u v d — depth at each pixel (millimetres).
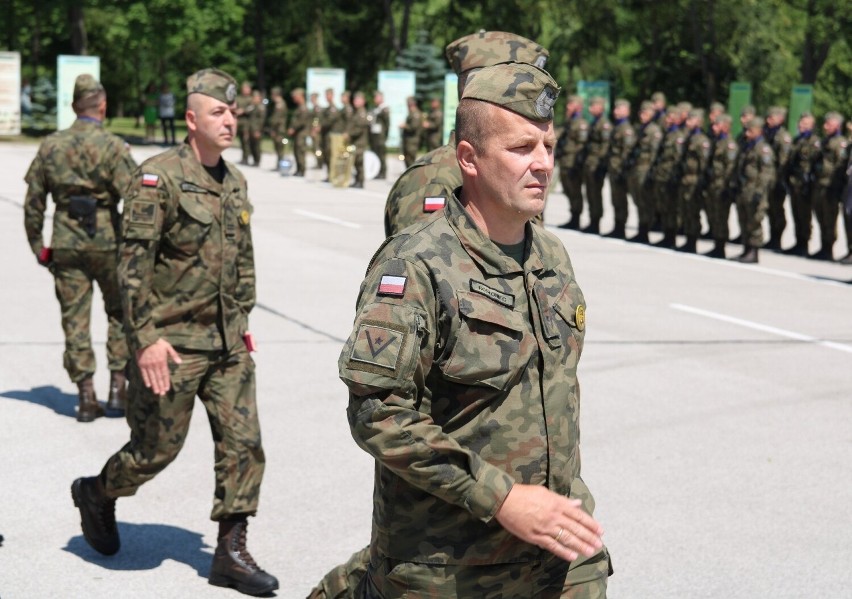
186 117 4961
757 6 50156
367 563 3537
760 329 11516
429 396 2791
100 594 4969
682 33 52125
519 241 2902
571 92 53406
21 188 23344
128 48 50375
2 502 6051
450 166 4305
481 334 2771
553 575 2957
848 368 9859
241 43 63656
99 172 7387
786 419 8141
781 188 18656
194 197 4867
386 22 60625
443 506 2826
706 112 48344
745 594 5215
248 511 4996
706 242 20188
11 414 7648
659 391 8797
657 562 5547
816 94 58688
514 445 2818
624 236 19969
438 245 2795
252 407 5020
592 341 10586
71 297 7492
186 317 4867
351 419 2750
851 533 6020
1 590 4980
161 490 6301
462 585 2844
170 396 4867
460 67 4402
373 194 26156
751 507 6344
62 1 42688
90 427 7445
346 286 13086
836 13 48375
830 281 15445
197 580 5148
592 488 6551
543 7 51875
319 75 41062
